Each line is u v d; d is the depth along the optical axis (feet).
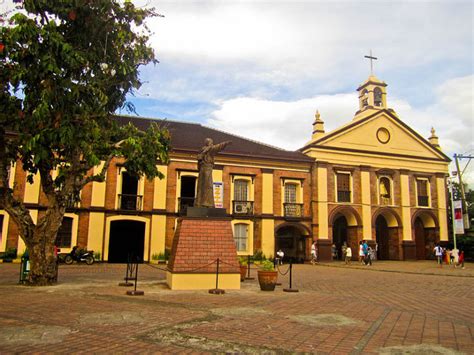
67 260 75.72
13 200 41.88
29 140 36.96
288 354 18.40
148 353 17.98
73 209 79.00
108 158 45.78
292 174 97.55
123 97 46.11
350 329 23.63
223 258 41.39
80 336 20.48
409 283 52.44
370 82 109.70
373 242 100.99
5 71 37.63
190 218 41.60
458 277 62.23
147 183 85.05
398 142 108.06
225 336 21.31
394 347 19.84
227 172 92.07
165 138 48.83
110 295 34.91
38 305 29.19
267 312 28.48
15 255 75.00
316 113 103.65
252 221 91.86
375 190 103.55
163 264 81.82
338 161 101.04
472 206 126.41
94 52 42.50
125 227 94.12
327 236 96.78
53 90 37.04
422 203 108.37
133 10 42.55
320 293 39.99
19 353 17.46
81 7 39.47
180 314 26.96
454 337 22.13
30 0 37.68
